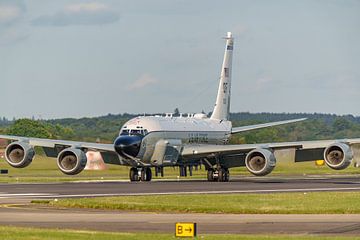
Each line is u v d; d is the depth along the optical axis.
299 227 104.38
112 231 99.94
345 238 92.62
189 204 129.25
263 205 128.25
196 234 95.12
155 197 140.62
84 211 123.69
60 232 95.69
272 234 97.62
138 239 90.56
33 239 89.94
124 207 127.88
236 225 106.31
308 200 136.25
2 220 110.44
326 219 113.00
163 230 101.38
